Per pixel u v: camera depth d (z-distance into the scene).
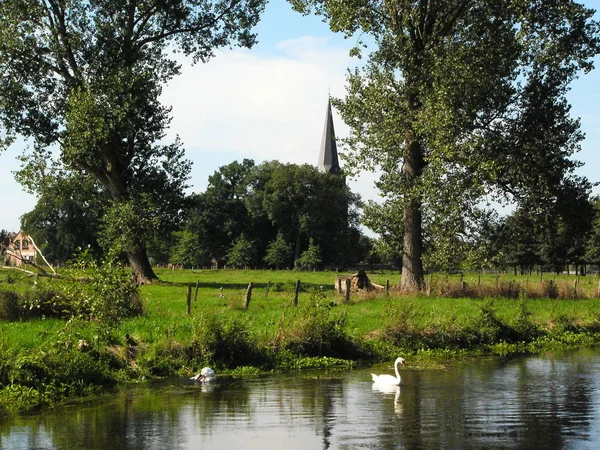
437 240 39.41
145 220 47.91
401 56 37.84
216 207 130.88
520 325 29.16
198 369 20.06
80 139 44.84
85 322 19.95
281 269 126.38
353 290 40.56
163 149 51.41
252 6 50.12
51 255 115.81
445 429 13.63
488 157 37.06
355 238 131.25
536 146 39.22
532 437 13.05
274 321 24.89
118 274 19.73
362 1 36.94
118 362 19.33
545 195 40.44
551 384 18.50
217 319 21.67
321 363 21.70
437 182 37.66
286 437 13.09
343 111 40.41
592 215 43.03
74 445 12.62
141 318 24.62
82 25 47.34
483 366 22.00
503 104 38.56
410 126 38.97
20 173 47.31
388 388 17.92
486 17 37.09
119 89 44.97
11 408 15.50
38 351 17.78
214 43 50.62
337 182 126.81
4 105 45.56
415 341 25.31
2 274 33.59
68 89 47.19
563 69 39.38
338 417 14.68
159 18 48.97
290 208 125.19
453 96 35.53
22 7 44.69
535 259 84.31
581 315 33.72
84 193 51.31
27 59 46.19
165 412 15.16
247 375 19.88
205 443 12.72
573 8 36.12
